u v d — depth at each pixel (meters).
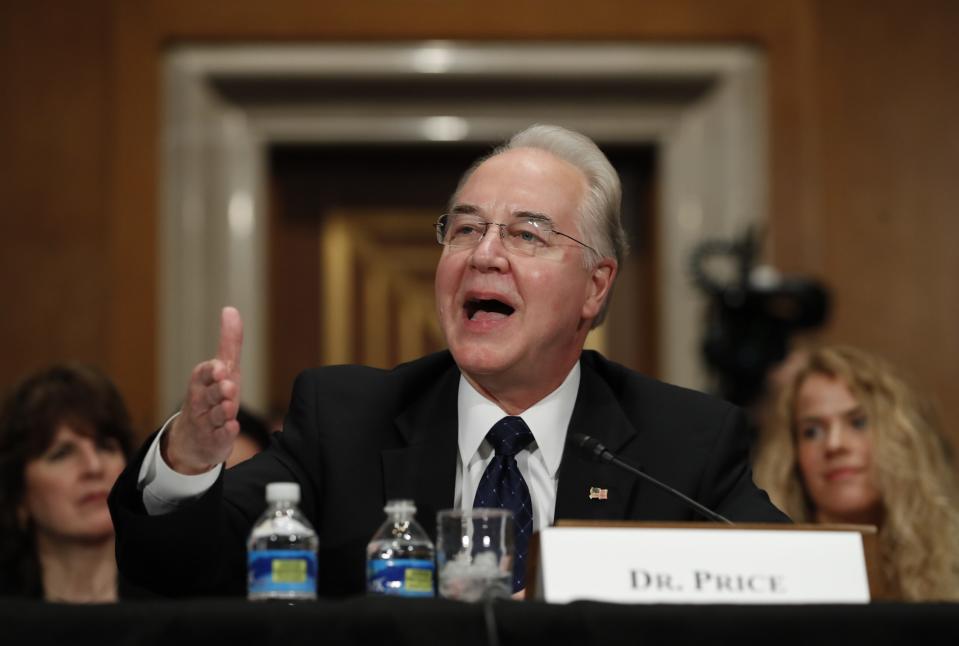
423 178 15.47
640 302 15.19
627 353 15.16
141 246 14.41
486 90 14.64
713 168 14.64
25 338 14.25
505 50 14.54
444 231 6.95
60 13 14.72
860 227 14.56
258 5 14.60
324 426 6.77
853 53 14.80
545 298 6.60
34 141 14.54
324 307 15.27
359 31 14.52
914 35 14.82
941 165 14.64
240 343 5.46
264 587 5.11
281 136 14.70
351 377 7.02
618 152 15.10
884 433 9.62
